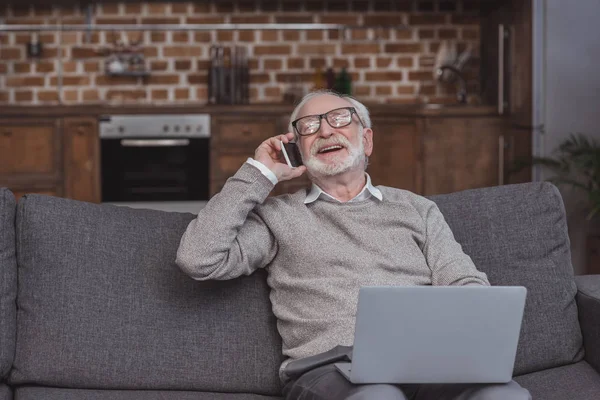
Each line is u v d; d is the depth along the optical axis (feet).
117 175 20.54
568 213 17.47
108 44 21.91
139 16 21.93
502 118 19.79
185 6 21.99
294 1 21.99
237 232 7.66
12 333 7.57
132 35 21.91
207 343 7.73
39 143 20.31
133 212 8.18
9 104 21.81
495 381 6.64
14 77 21.81
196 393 7.62
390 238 8.04
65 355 7.47
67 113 20.26
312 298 7.68
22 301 7.64
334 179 8.27
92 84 21.95
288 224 7.89
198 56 22.02
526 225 8.54
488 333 6.49
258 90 22.07
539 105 17.52
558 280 8.41
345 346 7.16
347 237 8.00
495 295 6.41
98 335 7.55
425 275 8.01
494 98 20.39
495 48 20.29
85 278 7.66
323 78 21.88
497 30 20.11
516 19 18.65
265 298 8.02
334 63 22.12
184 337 7.71
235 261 7.59
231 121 20.52
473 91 22.04
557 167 17.43
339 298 7.60
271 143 8.01
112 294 7.68
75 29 21.54
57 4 21.76
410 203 8.38
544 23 17.46
